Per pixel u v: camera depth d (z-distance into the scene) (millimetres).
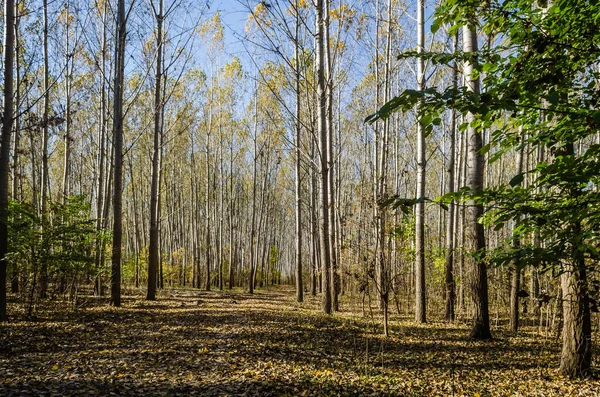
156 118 14891
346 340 8664
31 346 6863
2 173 8625
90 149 25656
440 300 14914
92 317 9977
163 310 12078
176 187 34156
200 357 6574
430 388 5656
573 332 5945
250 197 41469
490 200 2922
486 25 3074
